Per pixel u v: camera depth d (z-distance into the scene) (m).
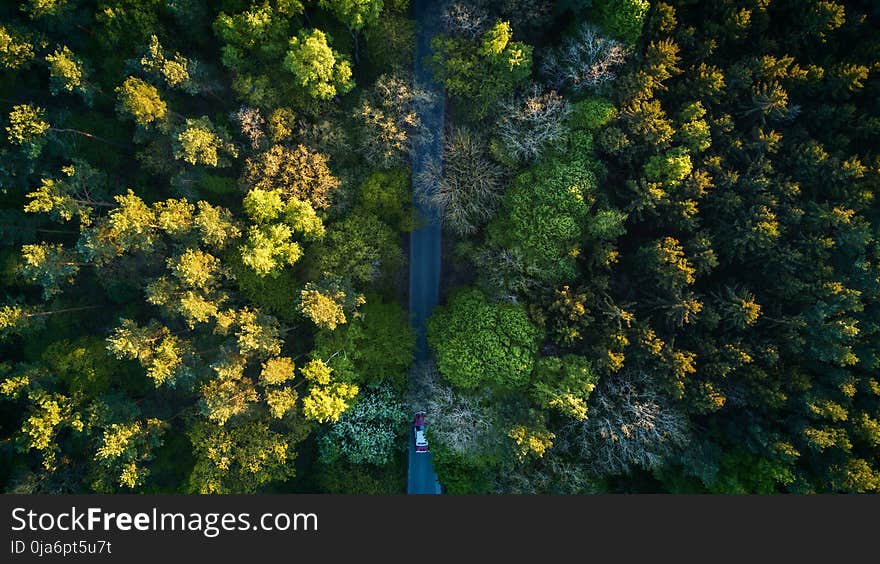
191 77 39.34
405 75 40.62
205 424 40.44
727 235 39.25
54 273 39.12
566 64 38.97
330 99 41.19
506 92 39.62
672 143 39.34
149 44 40.44
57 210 38.91
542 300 40.31
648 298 40.69
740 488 38.44
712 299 40.34
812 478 39.44
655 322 41.16
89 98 40.00
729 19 37.72
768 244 37.78
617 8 37.12
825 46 39.78
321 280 41.09
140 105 36.72
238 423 40.75
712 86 37.41
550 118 38.41
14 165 41.09
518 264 39.81
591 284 40.12
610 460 39.50
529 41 40.97
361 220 41.28
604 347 38.91
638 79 37.62
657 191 37.09
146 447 40.72
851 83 37.59
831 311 37.81
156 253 41.50
